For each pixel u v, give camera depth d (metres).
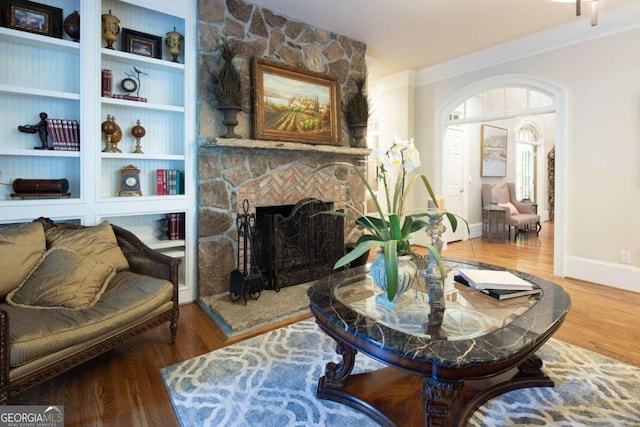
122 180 2.89
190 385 1.86
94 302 1.94
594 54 3.55
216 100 3.10
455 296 1.80
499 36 3.99
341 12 3.43
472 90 4.64
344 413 1.65
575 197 3.75
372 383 1.80
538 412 1.64
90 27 2.59
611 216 3.52
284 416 1.63
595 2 2.34
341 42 3.97
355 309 1.64
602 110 3.52
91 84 2.61
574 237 3.79
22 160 2.59
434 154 5.18
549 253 5.14
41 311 1.77
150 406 1.69
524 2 3.22
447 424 1.27
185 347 2.29
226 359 2.13
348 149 3.79
